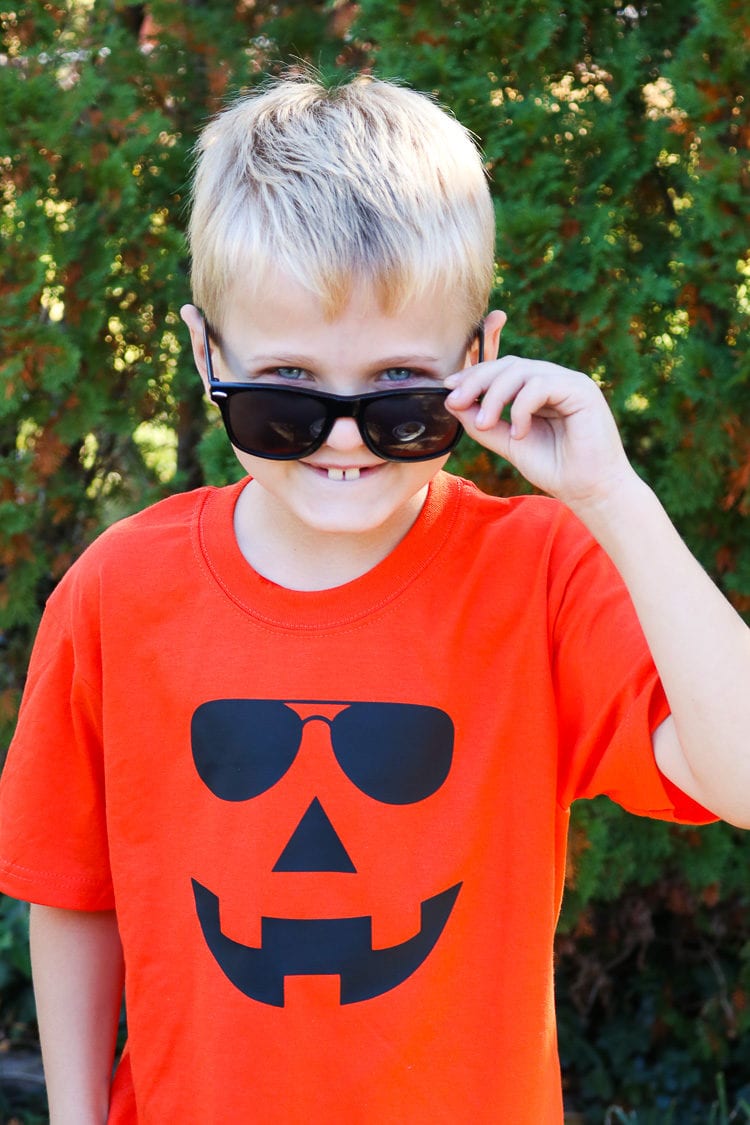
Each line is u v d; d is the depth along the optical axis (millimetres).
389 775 1305
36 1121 2662
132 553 1412
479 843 1300
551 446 1236
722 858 2568
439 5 2285
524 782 1312
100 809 1463
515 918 1302
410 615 1339
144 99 2686
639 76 2332
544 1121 1313
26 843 1440
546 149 2295
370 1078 1269
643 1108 2783
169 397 2701
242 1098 1281
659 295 2229
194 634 1362
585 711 1303
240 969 1303
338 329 1197
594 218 2244
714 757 1131
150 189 2654
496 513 1409
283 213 1212
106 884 1476
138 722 1372
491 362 1231
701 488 2346
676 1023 2846
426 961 1281
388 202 1223
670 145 2299
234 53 2701
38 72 2457
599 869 2428
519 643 1329
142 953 1359
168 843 1355
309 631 1337
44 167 2443
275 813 1311
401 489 1287
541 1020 1308
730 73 2184
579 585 1325
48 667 1438
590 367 2309
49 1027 1475
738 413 2303
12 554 2568
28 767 1439
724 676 1136
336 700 1321
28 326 2414
